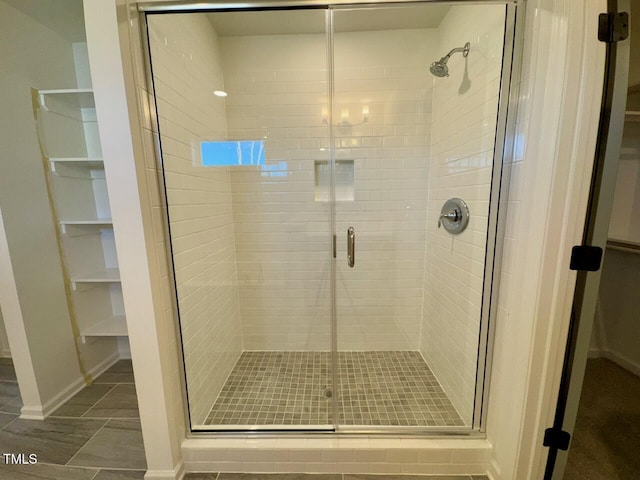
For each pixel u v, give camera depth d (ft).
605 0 2.62
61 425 4.88
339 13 5.16
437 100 5.71
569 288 3.09
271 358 6.72
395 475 4.02
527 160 3.21
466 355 4.58
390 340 6.86
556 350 3.21
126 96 3.06
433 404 5.05
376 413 4.80
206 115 5.21
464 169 4.68
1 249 4.71
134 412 5.20
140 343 3.56
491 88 3.87
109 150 3.15
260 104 6.07
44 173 5.36
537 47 3.03
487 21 3.94
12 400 5.53
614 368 6.06
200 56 4.98
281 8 3.55
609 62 2.70
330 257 6.62
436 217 5.85
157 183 3.60
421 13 5.17
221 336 5.72
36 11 5.08
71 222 5.63
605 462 4.01
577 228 2.96
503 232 3.73
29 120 5.10
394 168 6.22
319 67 5.91
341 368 6.26
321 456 4.01
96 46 2.97
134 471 4.00
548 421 3.38
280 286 6.75
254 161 6.28
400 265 6.59
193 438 4.17
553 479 3.51
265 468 4.05
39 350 5.12
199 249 4.81
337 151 6.21
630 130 5.73
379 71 5.89
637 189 5.78
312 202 6.43
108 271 6.37
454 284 5.06
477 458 3.97
